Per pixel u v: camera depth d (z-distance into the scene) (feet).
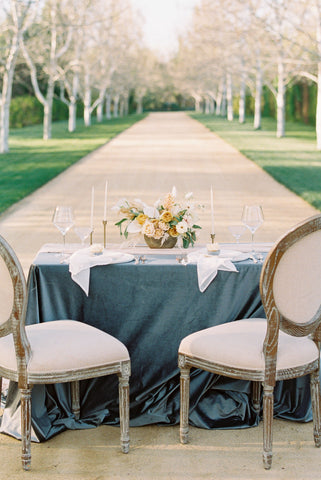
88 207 37.47
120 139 99.14
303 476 10.00
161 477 9.95
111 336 11.09
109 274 11.87
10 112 155.12
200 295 11.93
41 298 11.93
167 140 95.66
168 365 12.17
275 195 42.50
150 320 12.05
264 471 10.14
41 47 100.73
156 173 54.75
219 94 220.43
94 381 12.11
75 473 10.07
